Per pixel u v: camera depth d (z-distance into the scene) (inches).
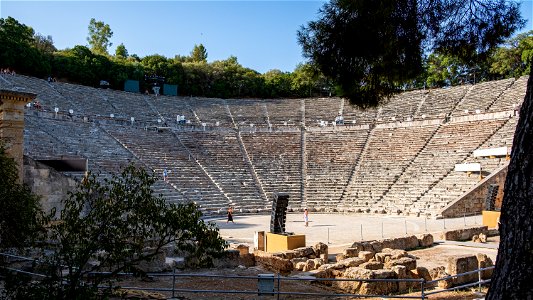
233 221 1496.1
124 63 3115.2
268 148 2241.6
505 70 2696.9
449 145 1911.9
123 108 2422.5
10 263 503.8
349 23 447.2
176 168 1866.4
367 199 1796.3
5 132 745.0
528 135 217.0
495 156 1667.1
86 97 2361.0
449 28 478.3
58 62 2746.1
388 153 2046.0
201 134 2290.8
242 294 560.1
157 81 3122.5
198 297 535.2
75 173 1078.4
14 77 2164.1
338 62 478.9
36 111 1736.0
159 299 481.7
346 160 2090.3
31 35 2861.7
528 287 208.7
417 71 491.8
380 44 444.5
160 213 360.5
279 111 2768.2
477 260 653.9
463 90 2439.7
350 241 1090.7
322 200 1855.3
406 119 2315.5
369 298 539.8
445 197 1603.1
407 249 946.7
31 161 892.0
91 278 402.0
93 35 4084.6
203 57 4232.3
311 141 2292.1
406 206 1660.9
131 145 1902.1
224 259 741.9
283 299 542.3
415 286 610.9
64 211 344.8
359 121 2461.9
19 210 451.5
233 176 1972.2
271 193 1908.2
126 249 362.6
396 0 428.1
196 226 351.9
